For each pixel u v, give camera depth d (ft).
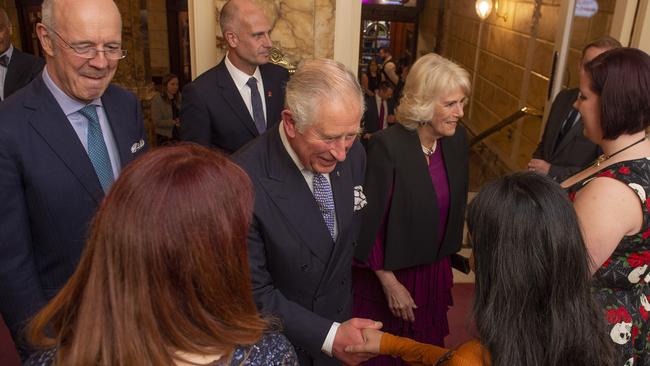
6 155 4.86
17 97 5.16
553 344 3.12
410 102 6.26
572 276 3.17
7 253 4.95
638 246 4.57
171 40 28.25
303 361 5.19
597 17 11.92
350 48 10.69
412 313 6.77
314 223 4.88
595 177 4.69
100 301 2.33
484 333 3.26
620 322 4.66
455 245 7.00
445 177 6.73
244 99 8.72
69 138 5.23
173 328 2.36
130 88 20.03
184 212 2.34
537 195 3.22
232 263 2.49
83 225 5.35
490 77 24.48
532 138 18.47
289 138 4.71
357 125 4.44
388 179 6.37
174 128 19.10
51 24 4.91
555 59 12.24
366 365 7.07
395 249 6.55
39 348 2.59
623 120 4.54
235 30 8.32
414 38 33.94
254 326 2.60
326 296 5.16
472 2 27.25
